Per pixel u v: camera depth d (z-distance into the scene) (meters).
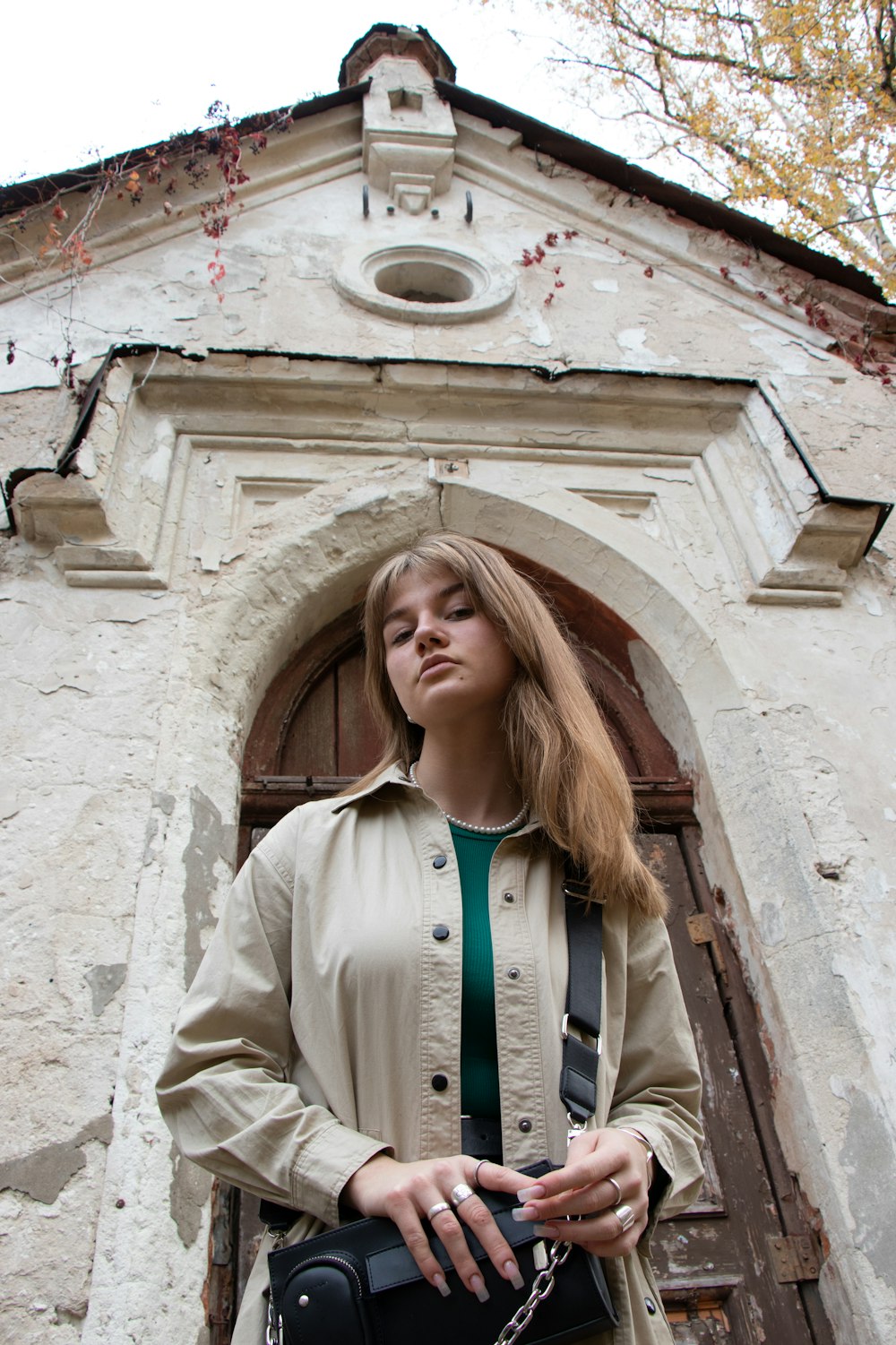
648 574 3.50
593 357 4.19
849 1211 2.33
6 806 2.57
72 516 3.16
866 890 2.80
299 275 4.36
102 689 2.86
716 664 3.30
